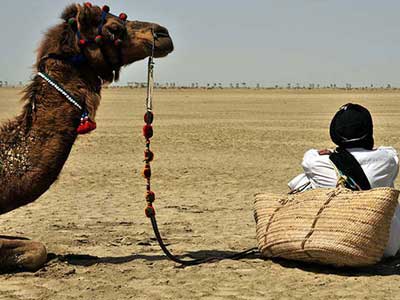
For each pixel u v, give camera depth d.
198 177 17.11
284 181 16.56
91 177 16.81
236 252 9.14
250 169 18.72
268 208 8.30
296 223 7.85
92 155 21.72
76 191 14.73
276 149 23.89
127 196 14.17
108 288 7.34
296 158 21.38
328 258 7.65
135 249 9.23
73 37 7.62
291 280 7.60
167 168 18.73
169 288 7.36
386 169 8.09
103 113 44.53
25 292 7.18
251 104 60.34
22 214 11.99
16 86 113.19
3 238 7.88
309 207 7.87
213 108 53.19
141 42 7.72
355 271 7.95
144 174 8.14
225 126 34.09
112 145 24.73
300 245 7.70
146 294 7.16
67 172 17.67
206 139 27.34
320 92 100.94
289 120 39.28
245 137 28.27
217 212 12.41
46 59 7.63
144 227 10.91
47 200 13.54
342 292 7.16
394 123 36.28
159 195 14.38
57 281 7.56
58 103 7.55
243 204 13.30
